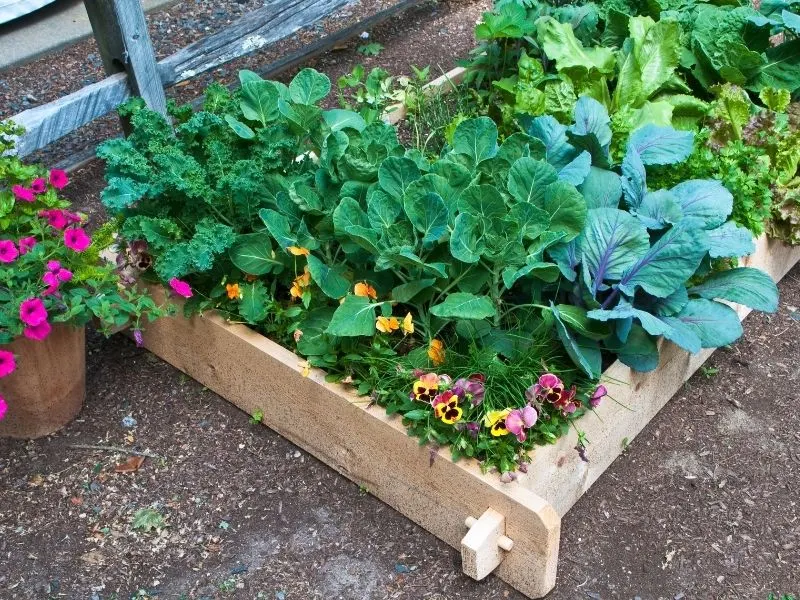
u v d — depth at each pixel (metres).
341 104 4.20
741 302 2.77
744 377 3.21
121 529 2.66
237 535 2.65
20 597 2.47
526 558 2.35
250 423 3.01
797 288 3.65
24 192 2.66
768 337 3.39
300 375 2.66
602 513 2.71
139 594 2.48
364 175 2.79
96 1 3.90
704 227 2.76
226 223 2.95
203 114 2.97
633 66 3.73
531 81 3.73
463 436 2.37
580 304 2.71
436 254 2.68
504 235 2.58
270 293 2.89
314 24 5.65
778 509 2.73
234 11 5.92
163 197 2.95
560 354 2.69
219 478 2.82
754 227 3.13
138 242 2.94
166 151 2.90
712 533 2.65
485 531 2.28
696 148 3.33
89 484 2.79
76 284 2.72
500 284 2.78
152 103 4.24
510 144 2.87
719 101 3.67
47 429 2.94
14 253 2.52
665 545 2.62
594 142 2.89
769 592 2.48
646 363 2.66
